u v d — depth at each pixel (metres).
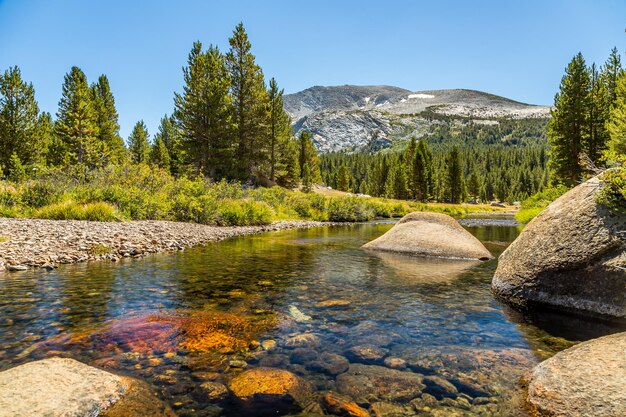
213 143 41.84
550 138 43.91
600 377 2.82
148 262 9.41
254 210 22.67
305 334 4.62
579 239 5.43
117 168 21.53
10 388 2.76
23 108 39.62
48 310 5.37
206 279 7.66
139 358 3.83
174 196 20.02
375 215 40.88
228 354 3.98
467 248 11.11
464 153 175.75
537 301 5.88
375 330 4.82
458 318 5.35
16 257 8.52
